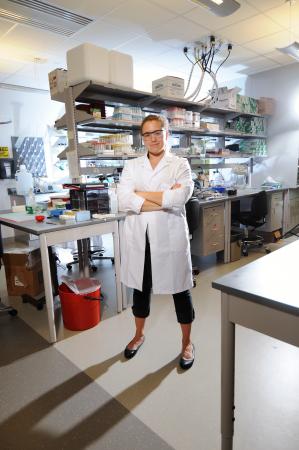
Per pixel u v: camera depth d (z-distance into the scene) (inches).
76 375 66.3
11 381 65.1
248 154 189.8
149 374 65.8
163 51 159.8
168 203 60.6
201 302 100.7
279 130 198.4
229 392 39.4
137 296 70.9
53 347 77.3
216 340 77.9
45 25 127.5
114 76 106.3
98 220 83.7
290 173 197.5
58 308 100.0
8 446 49.7
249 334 80.2
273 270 39.8
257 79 203.3
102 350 75.4
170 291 64.4
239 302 35.3
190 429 51.8
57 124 116.1
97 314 87.7
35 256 98.3
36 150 224.2
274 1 114.7
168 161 64.8
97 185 91.0
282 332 32.3
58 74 107.7
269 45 155.8
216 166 175.5
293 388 60.6
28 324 89.8
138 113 120.4
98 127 126.4
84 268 100.4
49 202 105.0
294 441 48.8
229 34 142.2
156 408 56.4
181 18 125.6
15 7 112.9
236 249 147.6
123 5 114.2
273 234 176.2
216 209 135.0
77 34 136.9
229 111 167.8
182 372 66.0
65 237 77.9
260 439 49.3
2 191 208.7
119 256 91.9
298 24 133.4
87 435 51.3
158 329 84.2
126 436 50.8
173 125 135.9
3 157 208.1
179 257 64.8
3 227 188.2
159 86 133.0
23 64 171.0
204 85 219.3
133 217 66.1
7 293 112.7
